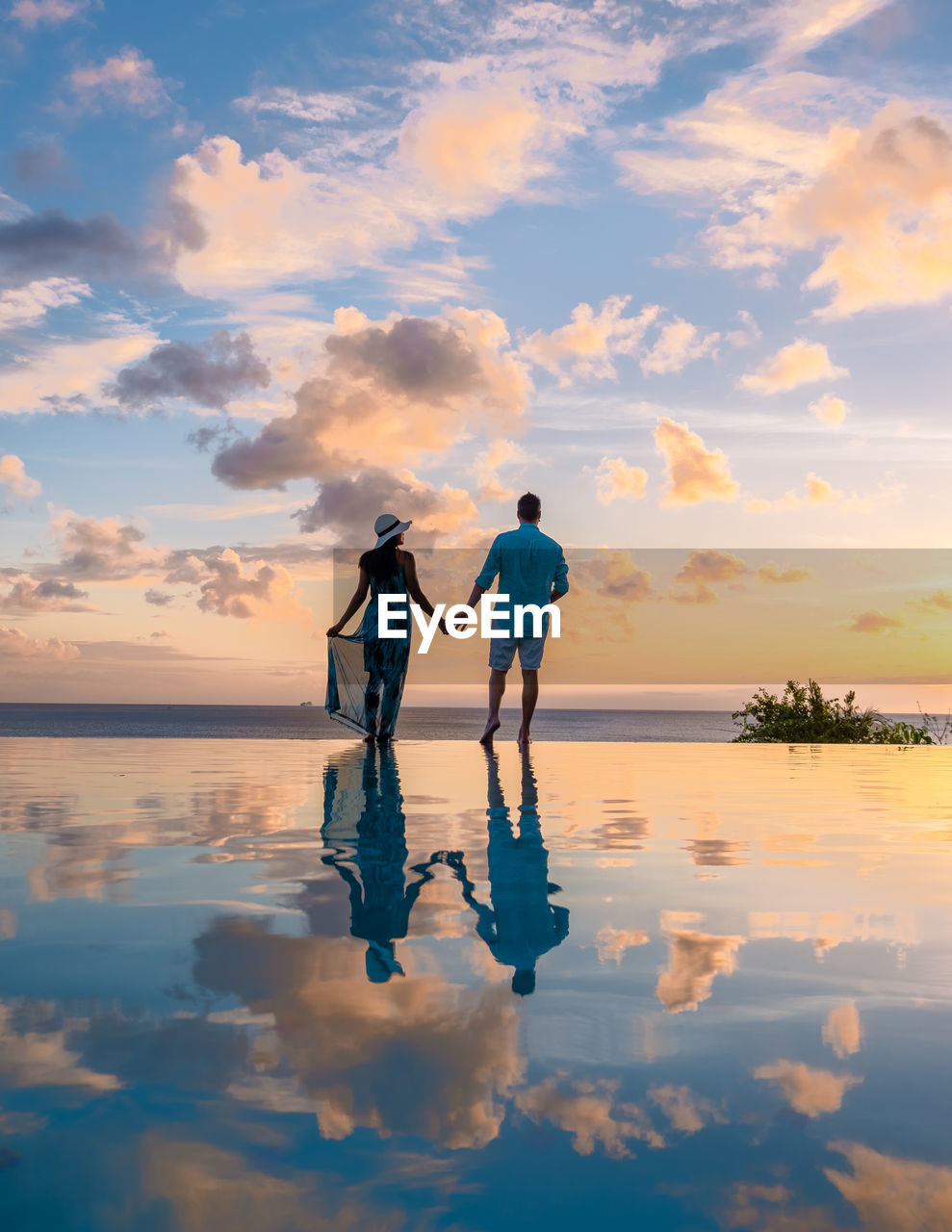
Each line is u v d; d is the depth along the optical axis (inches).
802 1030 37.2
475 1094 31.0
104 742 273.6
